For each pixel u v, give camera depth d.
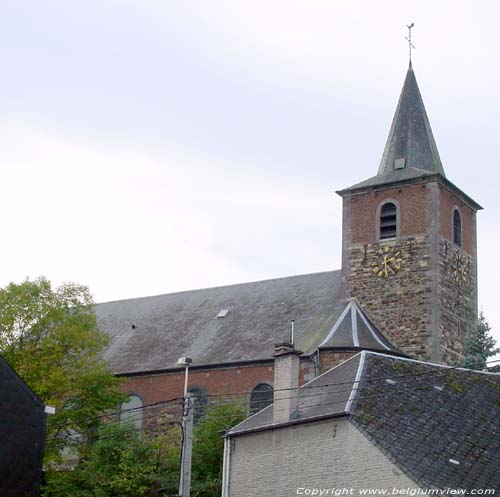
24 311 50.31
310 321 55.59
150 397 57.09
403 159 58.12
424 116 60.03
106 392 51.38
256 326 57.28
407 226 56.03
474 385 37.09
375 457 32.31
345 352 50.72
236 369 54.62
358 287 56.47
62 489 45.88
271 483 35.66
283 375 37.53
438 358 53.44
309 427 35.00
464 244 58.34
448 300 55.38
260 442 36.66
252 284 61.91
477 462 32.66
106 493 44.75
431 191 55.88
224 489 37.16
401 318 54.84
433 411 34.88
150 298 65.44
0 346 49.50
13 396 34.53
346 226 57.81
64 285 51.59
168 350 58.69
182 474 32.88
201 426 47.72
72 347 50.94
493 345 54.72
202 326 59.69
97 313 66.06
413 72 61.22
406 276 55.34
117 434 47.88
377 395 34.94
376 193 57.38
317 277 59.59
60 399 49.91
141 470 44.62
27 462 34.31
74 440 51.62
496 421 35.41
